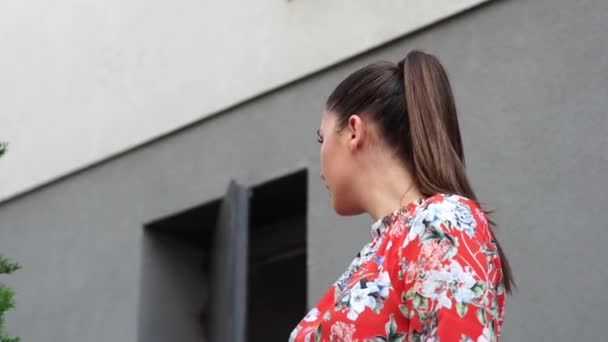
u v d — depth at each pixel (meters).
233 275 6.22
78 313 8.03
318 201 6.62
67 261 8.24
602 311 5.12
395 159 2.59
